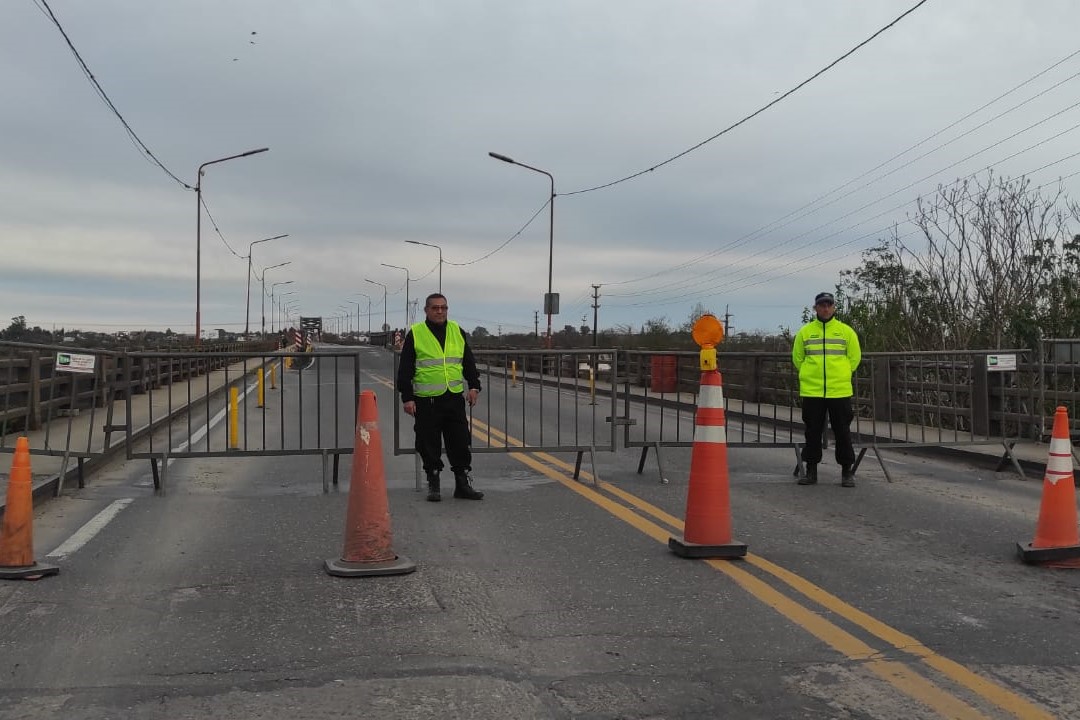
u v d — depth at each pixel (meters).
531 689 3.73
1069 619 4.72
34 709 3.49
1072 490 5.95
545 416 15.72
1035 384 11.20
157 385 20.55
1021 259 14.66
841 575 5.58
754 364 13.74
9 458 9.62
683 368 15.19
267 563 5.82
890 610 4.86
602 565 5.81
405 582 5.38
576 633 4.44
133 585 5.27
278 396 22.20
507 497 8.38
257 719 3.42
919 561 5.95
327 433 14.20
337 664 4.00
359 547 5.61
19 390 11.47
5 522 5.47
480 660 4.05
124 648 4.19
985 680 3.85
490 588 5.25
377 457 5.69
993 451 10.76
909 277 16.95
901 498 8.38
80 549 6.17
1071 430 10.73
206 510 7.66
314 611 4.78
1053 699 3.65
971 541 6.57
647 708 3.54
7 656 4.07
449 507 7.87
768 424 13.45
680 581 5.42
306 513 7.55
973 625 4.61
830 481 9.43
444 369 8.14
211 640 4.31
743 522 7.25
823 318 9.05
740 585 5.33
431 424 8.14
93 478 9.46
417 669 3.94
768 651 4.20
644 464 10.52
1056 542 5.89
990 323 15.05
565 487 8.98
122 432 12.25
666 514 7.56
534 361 9.33
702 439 6.09
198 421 15.75
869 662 4.06
